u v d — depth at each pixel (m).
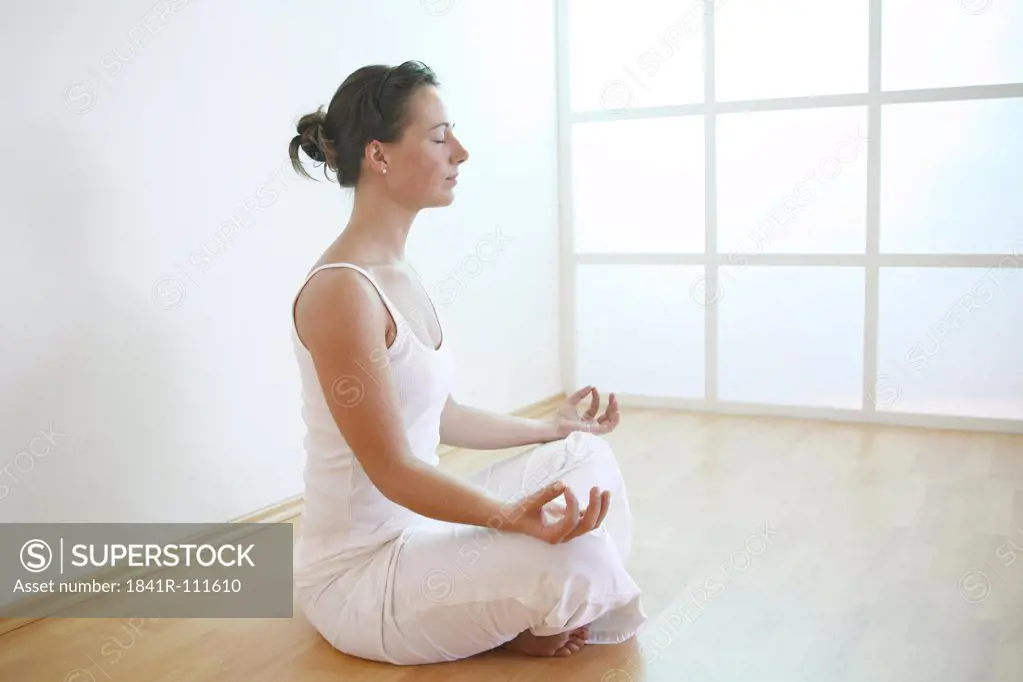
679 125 4.39
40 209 2.37
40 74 2.35
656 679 1.98
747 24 4.20
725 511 3.03
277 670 2.07
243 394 2.98
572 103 4.61
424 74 1.99
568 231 4.70
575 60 4.57
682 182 4.43
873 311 4.11
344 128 1.97
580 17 4.53
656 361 4.61
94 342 2.52
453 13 3.83
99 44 2.48
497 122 4.15
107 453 2.58
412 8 3.60
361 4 3.35
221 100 2.84
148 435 2.69
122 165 2.56
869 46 3.98
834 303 4.20
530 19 4.36
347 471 2.01
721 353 4.45
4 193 2.29
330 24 3.22
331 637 2.11
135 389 2.64
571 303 4.75
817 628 2.19
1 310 2.30
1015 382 3.93
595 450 2.29
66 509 2.48
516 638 2.11
